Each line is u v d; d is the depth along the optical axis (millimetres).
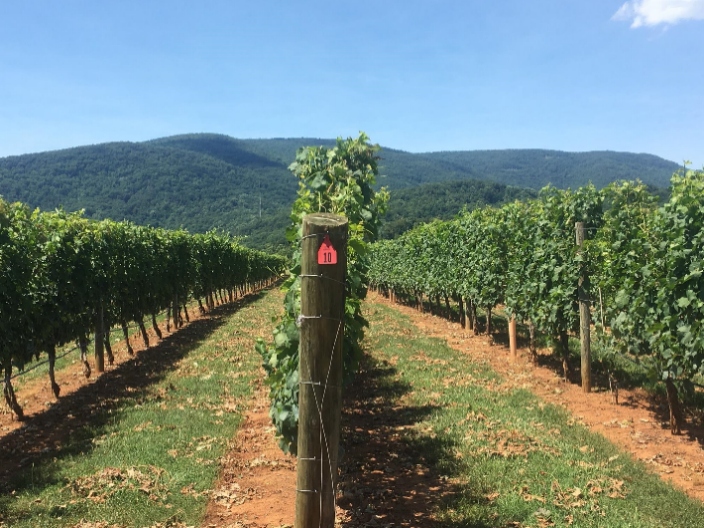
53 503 4984
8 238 8055
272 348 5805
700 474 5516
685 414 7699
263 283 53562
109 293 12023
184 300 20125
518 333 15898
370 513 4730
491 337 14672
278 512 4855
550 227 10555
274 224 102688
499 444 6293
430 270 20484
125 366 12016
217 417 7816
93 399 9023
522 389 9047
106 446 6488
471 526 4387
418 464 5883
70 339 10234
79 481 5453
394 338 14898
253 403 8633
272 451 6504
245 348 13602
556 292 9656
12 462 6340
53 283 9422
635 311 7418
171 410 8055
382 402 8523
